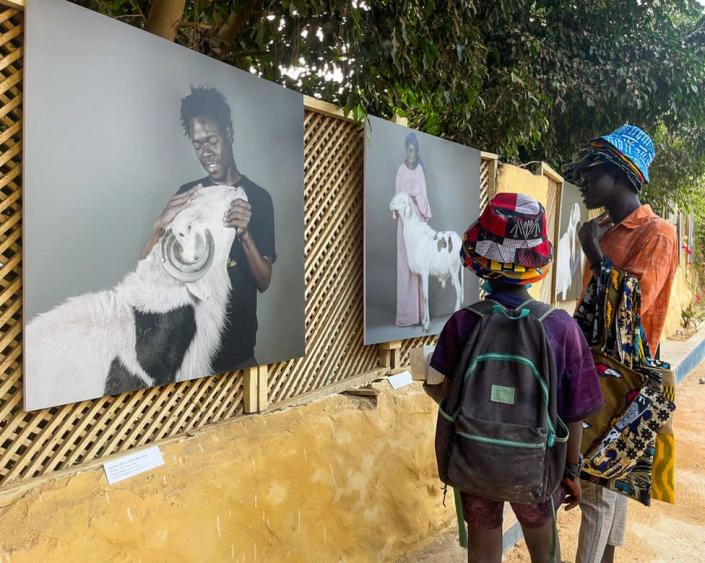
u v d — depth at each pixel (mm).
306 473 3090
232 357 2857
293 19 3312
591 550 2932
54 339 2098
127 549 2270
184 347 2590
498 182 5637
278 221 3104
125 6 4211
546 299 7422
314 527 3098
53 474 2211
